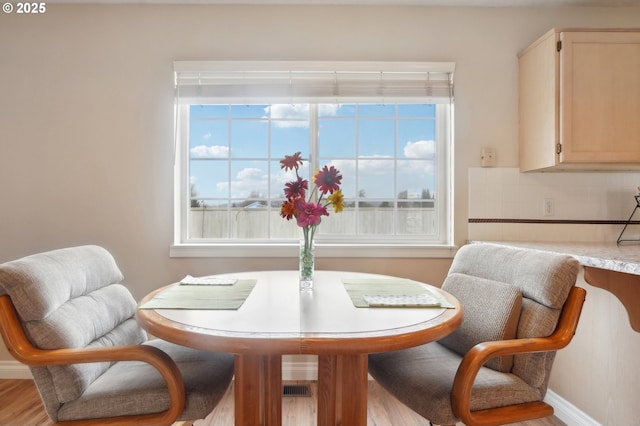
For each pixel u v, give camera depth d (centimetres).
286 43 224
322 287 145
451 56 227
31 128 221
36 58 221
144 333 158
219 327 96
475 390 111
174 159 223
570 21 226
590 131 191
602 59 190
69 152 221
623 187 226
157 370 115
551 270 118
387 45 225
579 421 170
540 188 226
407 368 127
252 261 222
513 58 227
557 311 115
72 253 137
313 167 236
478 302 137
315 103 227
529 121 216
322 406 114
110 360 105
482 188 226
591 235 225
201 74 224
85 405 109
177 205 228
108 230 221
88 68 222
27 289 106
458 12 226
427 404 110
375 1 221
